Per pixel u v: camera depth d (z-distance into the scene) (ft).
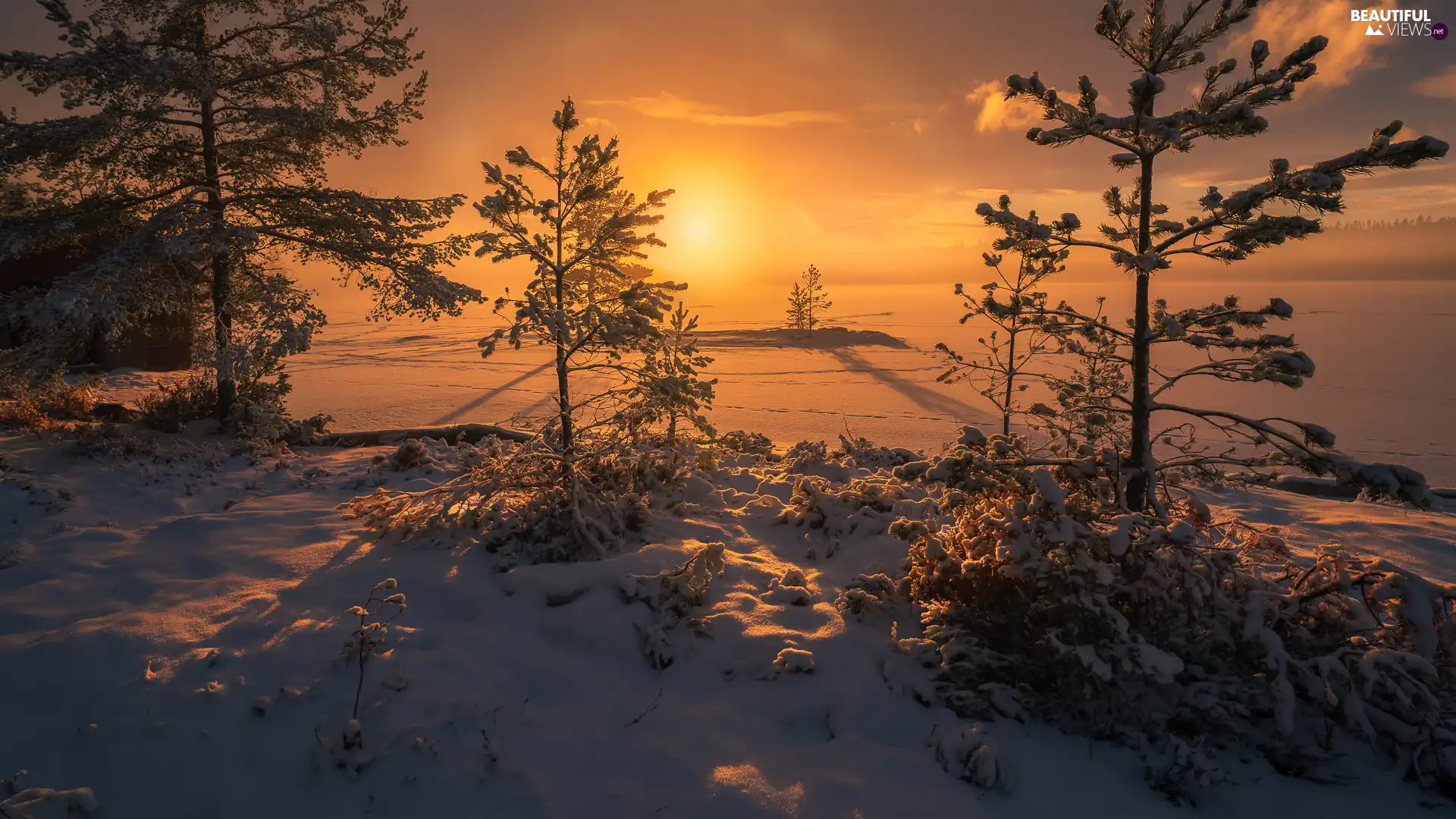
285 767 10.51
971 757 10.32
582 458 18.78
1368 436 108.06
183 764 10.46
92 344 60.44
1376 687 11.07
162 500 22.02
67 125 27.71
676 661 12.95
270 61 31.78
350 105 32.78
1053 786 10.15
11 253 27.78
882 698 11.89
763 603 14.62
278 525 19.17
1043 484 11.68
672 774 10.37
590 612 14.02
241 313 32.86
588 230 17.90
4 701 11.59
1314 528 23.45
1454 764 9.97
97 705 11.50
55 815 9.38
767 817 9.61
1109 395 14.06
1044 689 11.64
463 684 12.18
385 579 15.83
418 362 198.70
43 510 20.57
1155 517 12.21
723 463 27.02
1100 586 11.20
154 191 32.27
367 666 12.44
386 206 31.65
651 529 18.02
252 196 31.32
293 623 13.91
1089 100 12.34
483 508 18.52
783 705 11.87
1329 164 10.37
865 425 102.94
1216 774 10.28
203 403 33.50
